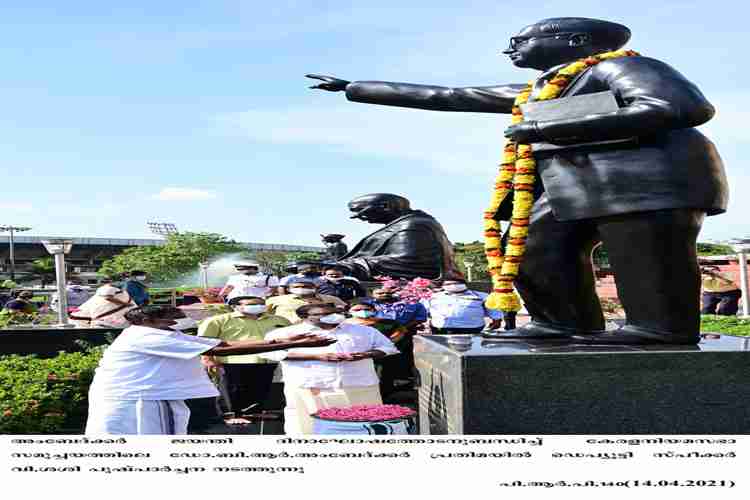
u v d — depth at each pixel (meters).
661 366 4.52
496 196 5.65
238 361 8.78
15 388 7.38
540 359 4.55
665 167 4.76
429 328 11.00
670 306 4.90
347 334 6.83
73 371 8.22
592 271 5.50
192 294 23.48
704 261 23.06
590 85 5.12
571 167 4.99
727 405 4.48
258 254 46.81
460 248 38.09
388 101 6.35
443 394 5.13
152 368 5.33
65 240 13.96
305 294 9.83
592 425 4.53
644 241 4.85
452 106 6.15
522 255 5.36
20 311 16.39
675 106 4.63
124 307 13.27
